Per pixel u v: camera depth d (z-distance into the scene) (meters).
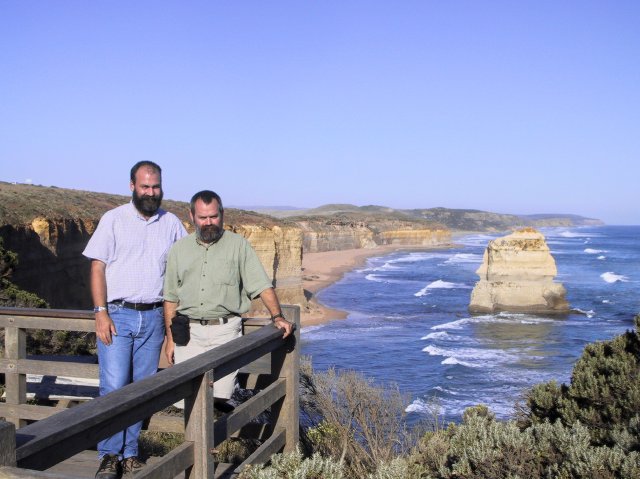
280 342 4.88
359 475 7.40
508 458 5.41
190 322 4.93
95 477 4.57
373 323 47.53
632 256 129.62
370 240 155.00
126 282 5.05
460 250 155.50
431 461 6.47
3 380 8.04
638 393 6.79
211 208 4.75
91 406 2.70
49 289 33.97
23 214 34.34
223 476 4.60
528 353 35.12
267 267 54.28
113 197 64.75
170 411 6.57
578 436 5.60
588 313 50.66
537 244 51.34
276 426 5.04
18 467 2.37
